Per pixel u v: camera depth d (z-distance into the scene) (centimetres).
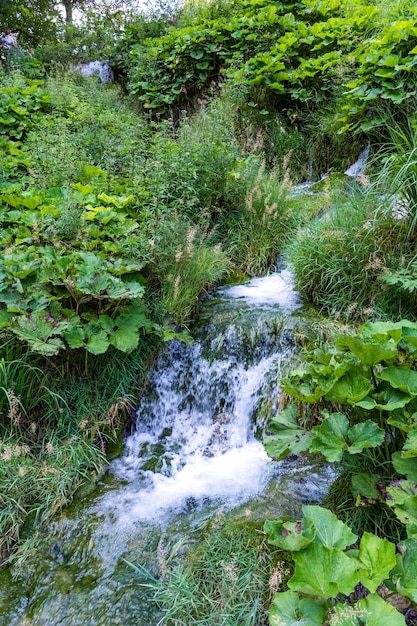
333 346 311
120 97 895
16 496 263
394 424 191
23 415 298
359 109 540
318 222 410
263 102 678
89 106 707
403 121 530
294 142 647
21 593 229
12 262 308
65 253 344
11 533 253
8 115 606
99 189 437
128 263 344
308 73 633
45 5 1041
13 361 284
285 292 419
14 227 388
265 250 471
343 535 159
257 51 712
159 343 357
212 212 498
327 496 242
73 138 550
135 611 206
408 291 324
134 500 275
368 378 219
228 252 476
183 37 767
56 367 313
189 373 360
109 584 222
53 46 961
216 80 789
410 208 340
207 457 316
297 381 239
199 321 379
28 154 531
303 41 659
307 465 279
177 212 434
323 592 137
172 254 381
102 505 272
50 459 286
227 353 352
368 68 532
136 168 475
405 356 224
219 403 344
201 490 280
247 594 198
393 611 129
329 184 552
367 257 351
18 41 980
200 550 224
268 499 255
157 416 345
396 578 145
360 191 409
